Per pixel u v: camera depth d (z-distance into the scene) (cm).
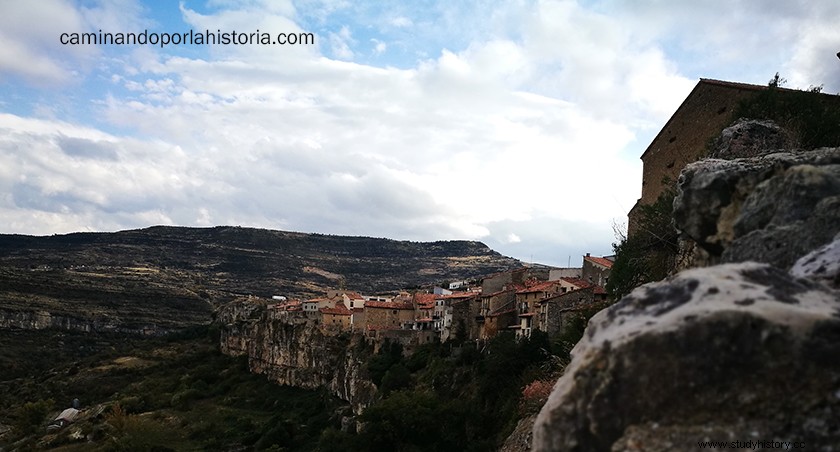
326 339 10806
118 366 13712
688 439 510
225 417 9212
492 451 3381
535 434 617
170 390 11788
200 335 16788
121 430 8112
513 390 4059
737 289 559
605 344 578
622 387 551
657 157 3588
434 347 8000
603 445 552
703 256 1016
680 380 530
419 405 4800
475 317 7938
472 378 5497
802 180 816
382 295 18462
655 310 591
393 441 4791
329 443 5888
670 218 2055
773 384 504
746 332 517
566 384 606
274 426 7875
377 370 7856
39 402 9831
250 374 12694
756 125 2059
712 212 977
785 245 776
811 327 504
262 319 13125
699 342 529
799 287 573
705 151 2609
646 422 534
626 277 2550
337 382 9562
